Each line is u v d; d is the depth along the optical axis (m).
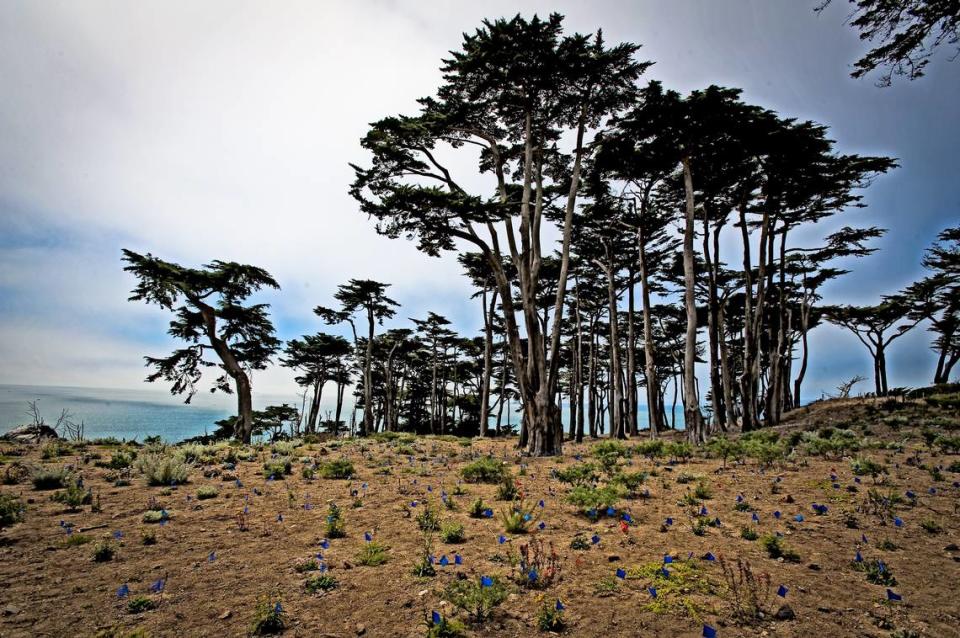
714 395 23.20
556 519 6.16
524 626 3.44
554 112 16.34
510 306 15.34
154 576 4.34
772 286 26.88
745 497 6.99
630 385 33.91
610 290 27.88
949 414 16.05
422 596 3.92
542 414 14.38
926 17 8.41
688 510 6.41
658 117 17.55
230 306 26.22
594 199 23.23
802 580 4.12
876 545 4.88
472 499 7.35
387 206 14.42
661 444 12.37
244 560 4.76
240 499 7.34
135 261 22.22
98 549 4.73
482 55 14.59
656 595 3.86
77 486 7.68
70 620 3.47
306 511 6.64
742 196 22.53
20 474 8.48
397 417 51.03
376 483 8.71
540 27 14.11
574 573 4.36
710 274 23.67
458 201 13.82
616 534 5.49
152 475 8.31
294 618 3.57
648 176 21.94
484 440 23.47
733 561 4.59
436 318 42.44
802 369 30.50
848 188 20.73
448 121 15.98
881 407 19.36
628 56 14.70
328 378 46.97
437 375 52.91
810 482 7.64
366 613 3.65
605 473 9.45
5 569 4.35
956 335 29.44
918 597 3.76
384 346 46.19
